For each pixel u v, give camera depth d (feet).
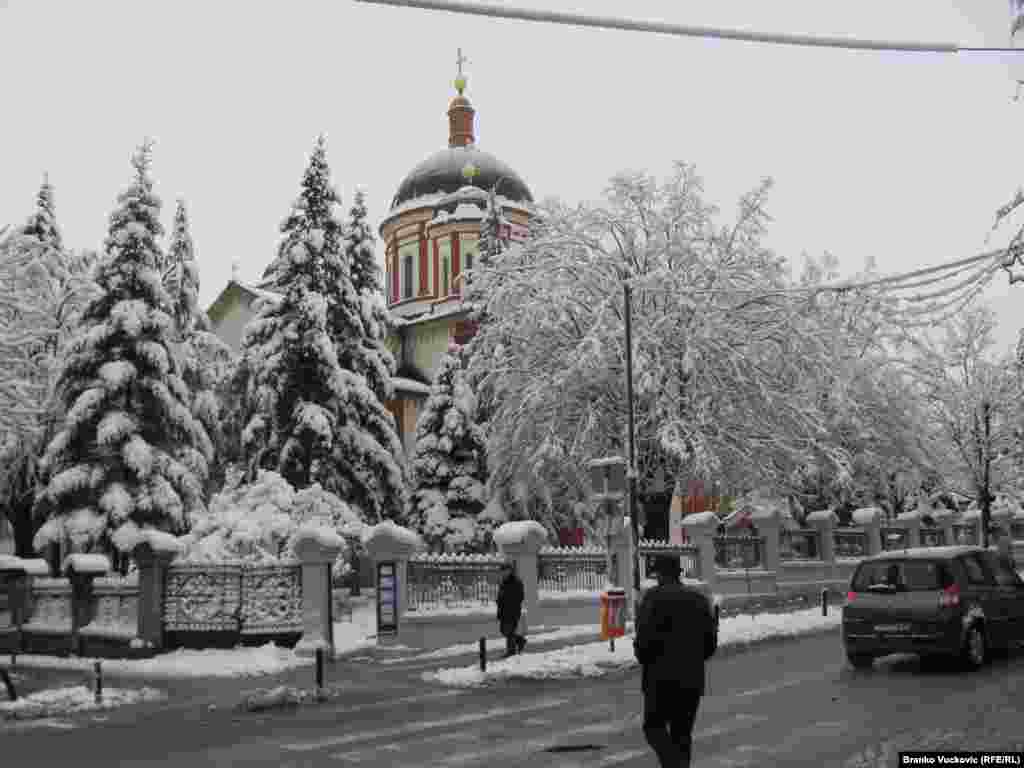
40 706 46.70
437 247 206.39
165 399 111.24
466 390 138.82
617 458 71.61
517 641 61.41
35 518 119.75
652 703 24.39
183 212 157.58
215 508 89.86
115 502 105.60
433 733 35.99
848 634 48.67
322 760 31.60
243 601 69.00
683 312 107.86
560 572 83.10
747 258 112.47
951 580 47.01
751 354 106.52
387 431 131.13
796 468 110.32
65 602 78.64
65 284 134.00
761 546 110.42
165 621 69.92
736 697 41.42
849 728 32.94
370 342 137.80
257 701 45.14
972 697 38.47
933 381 132.46
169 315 116.78
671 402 101.86
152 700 49.44
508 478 118.01
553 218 115.14
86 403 107.86
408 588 71.61
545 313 105.81
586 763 29.58
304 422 113.80
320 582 67.51
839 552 122.52
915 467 126.93
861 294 121.60
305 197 125.39
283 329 120.47
